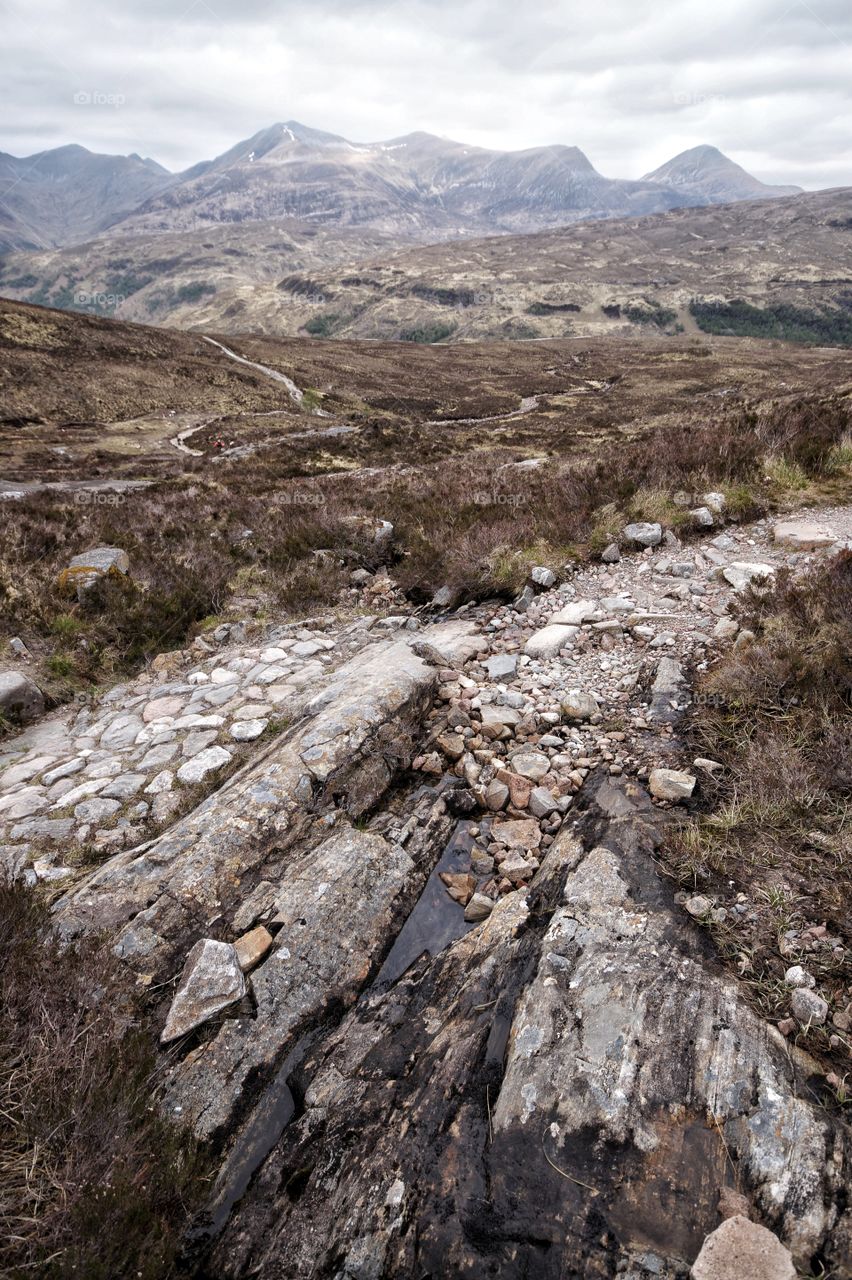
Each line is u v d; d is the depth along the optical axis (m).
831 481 9.56
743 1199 2.11
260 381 75.88
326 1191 2.50
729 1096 2.38
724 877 3.31
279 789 4.34
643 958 2.95
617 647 6.16
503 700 5.65
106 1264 2.08
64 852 4.36
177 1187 2.52
